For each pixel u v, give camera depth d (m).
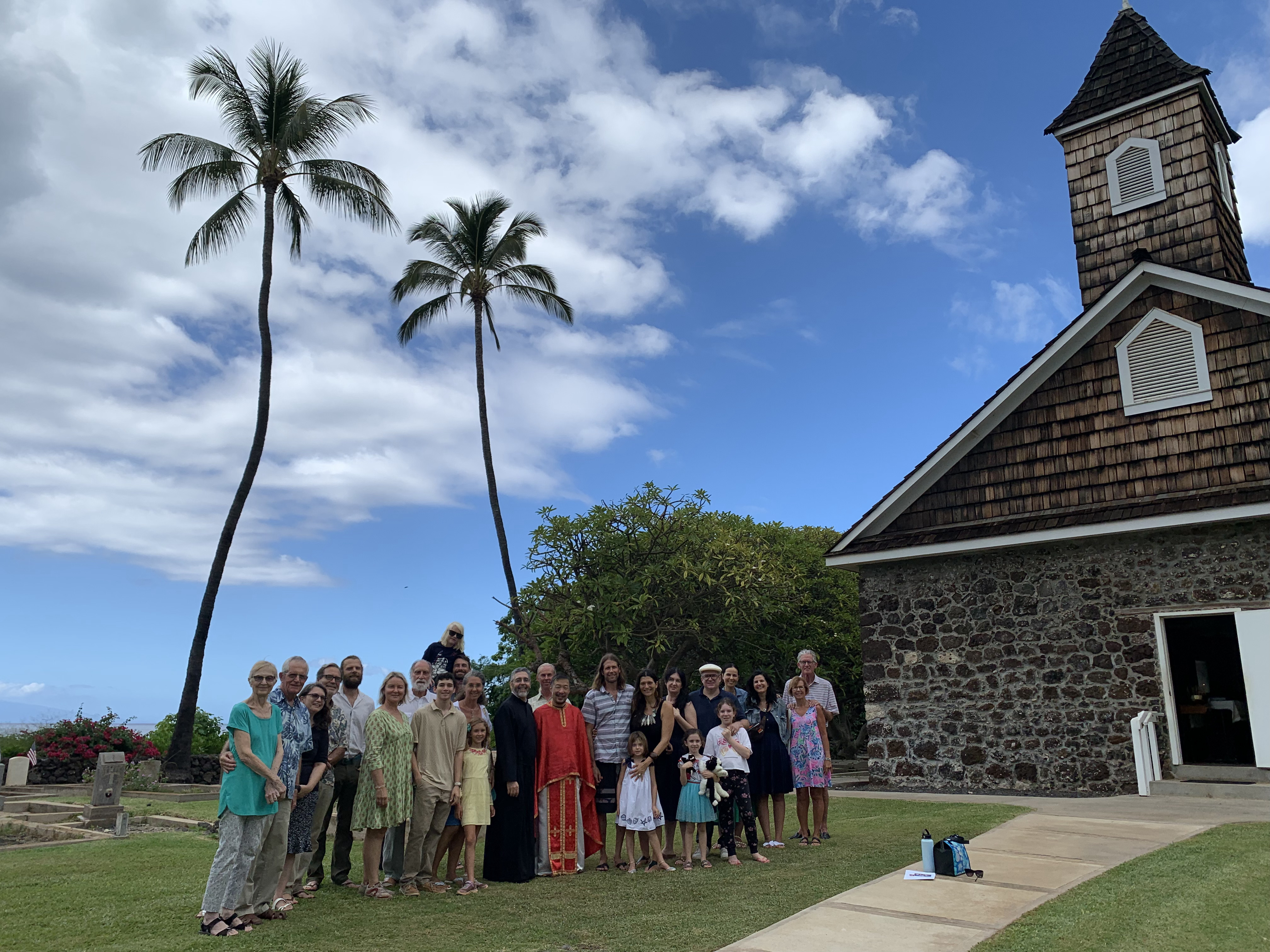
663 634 18.28
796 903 5.90
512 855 7.05
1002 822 8.59
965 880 6.23
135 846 9.84
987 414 13.44
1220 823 7.92
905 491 13.98
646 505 18.89
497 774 7.15
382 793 6.44
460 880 7.29
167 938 5.36
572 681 17.55
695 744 7.50
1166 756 11.28
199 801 16.39
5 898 6.65
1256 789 10.25
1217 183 14.23
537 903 6.24
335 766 7.23
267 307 22.64
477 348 24.66
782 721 8.80
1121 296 12.68
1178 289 12.31
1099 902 5.37
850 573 23.47
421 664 7.60
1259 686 10.73
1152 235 14.28
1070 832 7.83
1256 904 5.20
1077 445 12.73
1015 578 12.82
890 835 8.53
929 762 13.12
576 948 5.02
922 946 4.79
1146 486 12.07
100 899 6.58
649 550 18.77
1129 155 14.71
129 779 18.34
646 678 7.91
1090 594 12.16
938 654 13.30
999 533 12.67
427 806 6.69
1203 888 5.56
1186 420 11.92
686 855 7.37
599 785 7.85
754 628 19.03
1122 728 11.64
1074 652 12.16
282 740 5.98
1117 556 12.02
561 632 18.20
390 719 6.63
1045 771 12.12
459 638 8.66
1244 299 11.71
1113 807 9.49
